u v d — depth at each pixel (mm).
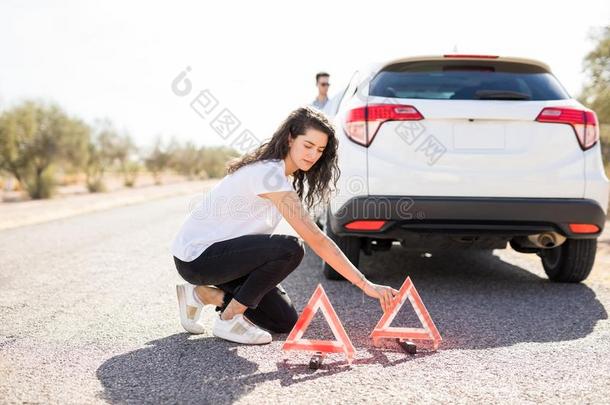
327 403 2092
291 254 2721
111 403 2092
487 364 2545
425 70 3875
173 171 49219
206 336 2979
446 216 3570
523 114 3615
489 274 4781
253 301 2779
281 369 2469
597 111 11172
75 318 3369
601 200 3670
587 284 4332
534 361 2586
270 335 2859
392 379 2352
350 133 3711
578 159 3664
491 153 3613
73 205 15844
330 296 3938
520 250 4434
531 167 3629
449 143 3615
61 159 27047
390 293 2584
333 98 5250
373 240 4250
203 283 2861
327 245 2566
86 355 2658
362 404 2084
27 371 2439
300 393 2189
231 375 2391
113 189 31750
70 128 27172
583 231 3668
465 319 3320
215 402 2100
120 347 2785
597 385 2287
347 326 3188
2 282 4520
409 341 2762
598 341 2891
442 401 2115
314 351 2619
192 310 2973
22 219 10828
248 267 2730
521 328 3133
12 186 28656
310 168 2842
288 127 2639
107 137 35375
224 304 2941
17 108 25641
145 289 4234
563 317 3357
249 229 2785
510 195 3619
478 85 3789
